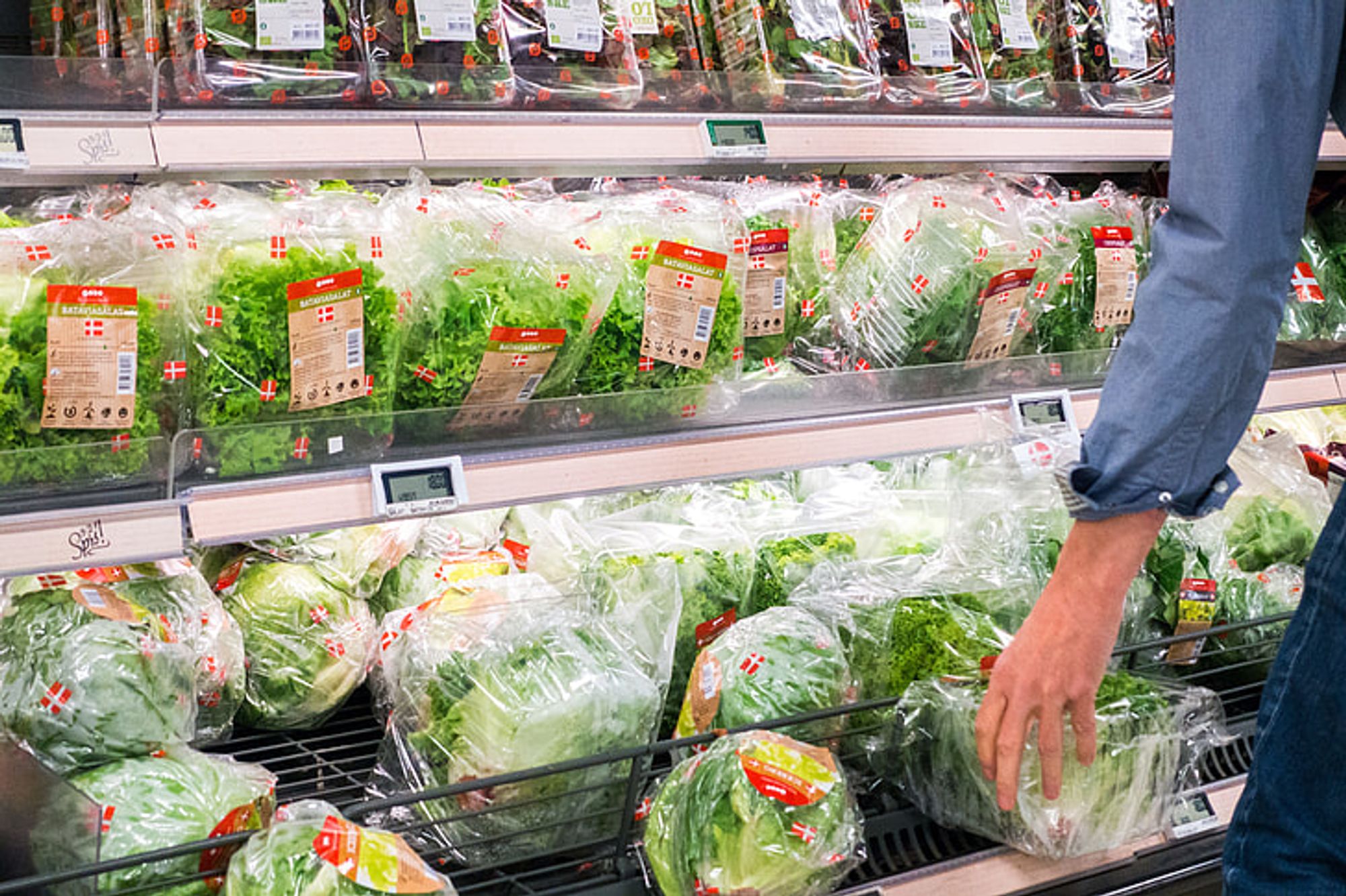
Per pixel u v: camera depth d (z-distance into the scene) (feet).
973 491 6.55
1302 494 7.45
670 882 4.67
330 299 5.05
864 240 7.01
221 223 5.04
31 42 6.01
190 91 5.08
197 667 5.25
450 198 5.67
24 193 5.98
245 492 4.80
